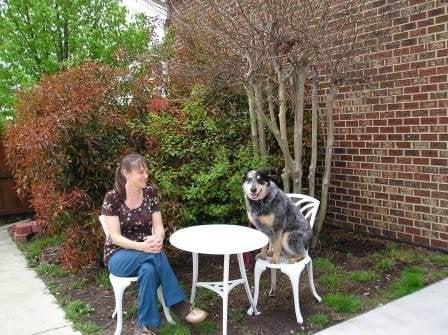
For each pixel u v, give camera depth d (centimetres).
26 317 408
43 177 488
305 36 446
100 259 505
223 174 521
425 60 507
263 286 452
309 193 548
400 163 548
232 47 495
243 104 599
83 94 477
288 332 357
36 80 764
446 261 482
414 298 400
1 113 783
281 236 387
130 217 368
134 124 542
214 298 429
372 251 540
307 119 606
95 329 375
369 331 348
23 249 637
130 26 833
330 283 445
